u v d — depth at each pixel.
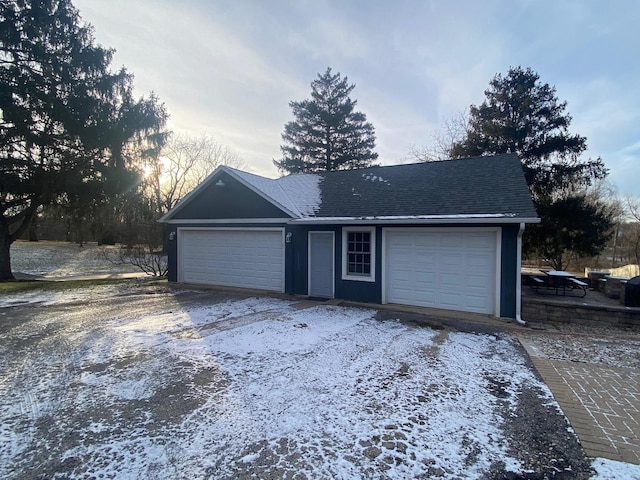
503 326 7.52
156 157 16.58
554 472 2.85
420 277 9.26
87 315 8.26
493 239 8.38
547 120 18.53
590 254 17.25
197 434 3.36
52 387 4.38
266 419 3.64
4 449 3.12
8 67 12.66
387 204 10.01
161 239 24.56
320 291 10.64
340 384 4.50
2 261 14.82
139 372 4.86
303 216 10.61
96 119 14.11
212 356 5.50
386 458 3.02
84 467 2.88
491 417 3.71
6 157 13.13
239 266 12.22
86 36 14.39
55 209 15.61
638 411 3.87
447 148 27.30
